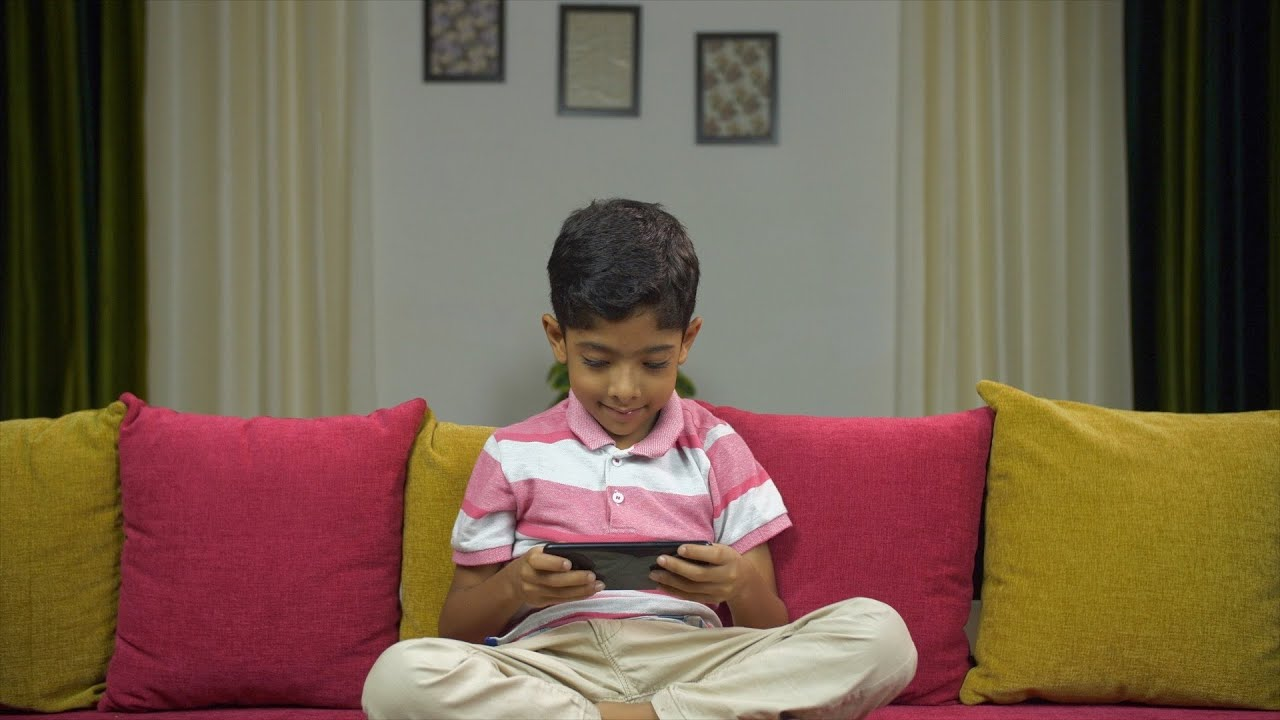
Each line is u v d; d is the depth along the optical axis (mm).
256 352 3490
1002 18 3510
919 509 1666
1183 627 1542
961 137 3510
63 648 1613
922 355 3543
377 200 3598
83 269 3152
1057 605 1576
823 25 3617
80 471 1668
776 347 3617
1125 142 3355
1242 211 3012
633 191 3605
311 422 1734
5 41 3084
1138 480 1604
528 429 1545
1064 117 3490
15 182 3084
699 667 1363
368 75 3539
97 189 3211
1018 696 1596
